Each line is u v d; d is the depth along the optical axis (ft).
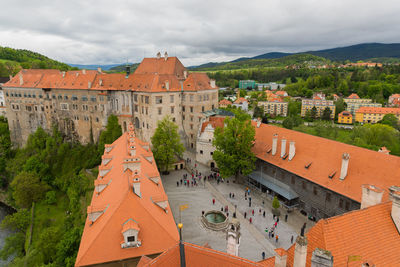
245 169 196.95
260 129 222.69
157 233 96.58
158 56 361.10
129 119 309.42
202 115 295.28
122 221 95.66
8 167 352.69
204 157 261.65
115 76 322.96
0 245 212.84
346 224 71.20
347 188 140.56
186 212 170.50
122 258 90.12
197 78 314.14
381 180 131.54
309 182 161.99
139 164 124.67
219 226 150.92
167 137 240.73
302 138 185.06
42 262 152.66
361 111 546.26
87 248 90.58
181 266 60.90
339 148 159.63
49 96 361.30
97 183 130.82
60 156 341.41
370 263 61.00
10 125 406.82
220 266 59.62
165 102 289.74
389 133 273.13
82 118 340.59
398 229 76.02
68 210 257.96
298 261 59.98
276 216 165.17
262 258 127.54
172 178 229.25
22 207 273.95
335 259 65.00
